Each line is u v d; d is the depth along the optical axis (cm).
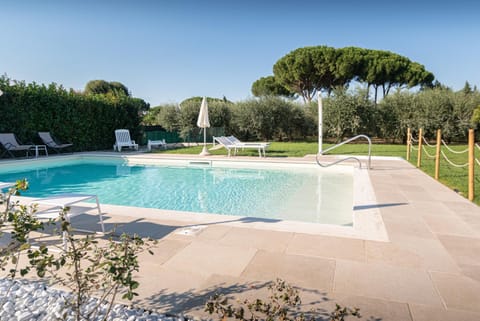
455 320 180
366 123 1761
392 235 318
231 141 1170
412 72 2252
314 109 1950
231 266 249
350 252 276
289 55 2325
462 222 362
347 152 1253
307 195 625
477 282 224
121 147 1397
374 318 181
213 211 524
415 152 1254
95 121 1345
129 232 329
